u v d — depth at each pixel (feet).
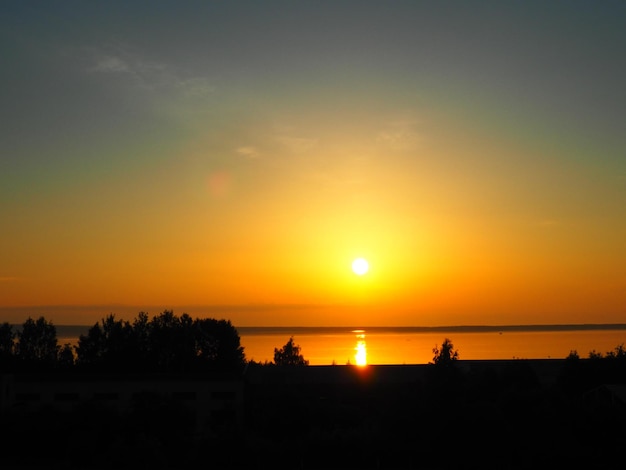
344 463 152.15
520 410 164.76
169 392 208.23
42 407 188.03
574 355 228.84
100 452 154.40
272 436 181.27
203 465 148.66
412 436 157.48
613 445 150.20
